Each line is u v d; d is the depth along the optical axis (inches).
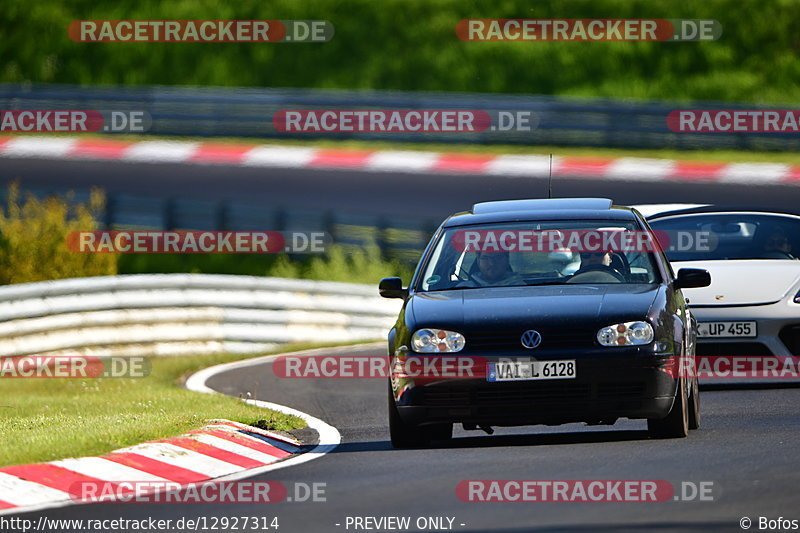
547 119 5177.2
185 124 5270.7
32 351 2497.5
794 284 1752.0
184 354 2773.1
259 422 1498.5
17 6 6845.5
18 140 5027.1
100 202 3430.1
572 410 1198.3
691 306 1738.4
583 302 1231.5
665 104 5132.9
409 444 1278.3
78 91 5393.7
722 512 853.2
